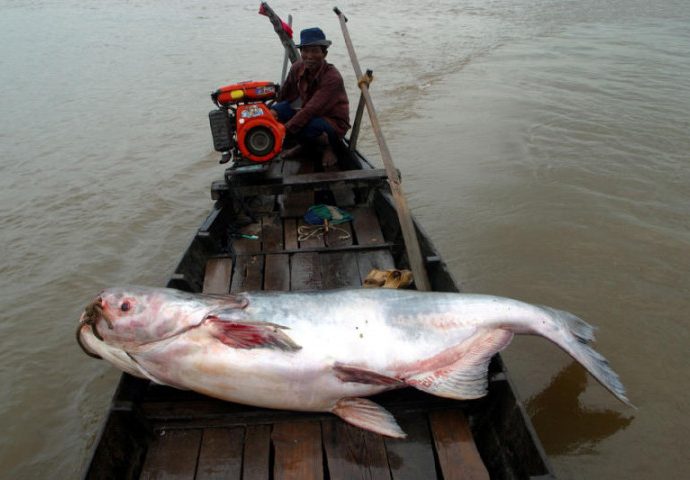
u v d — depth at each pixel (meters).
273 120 4.42
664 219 5.55
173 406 2.73
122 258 5.37
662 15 16.19
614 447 3.23
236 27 15.27
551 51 12.45
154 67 11.56
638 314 4.29
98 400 3.79
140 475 2.46
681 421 3.38
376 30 14.94
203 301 2.68
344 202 5.20
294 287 3.78
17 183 6.82
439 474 2.50
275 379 2.56
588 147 7.25
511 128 8.05
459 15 17.05
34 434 3.55
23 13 17.52
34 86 10.47
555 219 5.64
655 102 8.77
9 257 5.36
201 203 6.37
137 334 2.61
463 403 2.79
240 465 2.50
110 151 7.68
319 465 2.48
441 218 5.78
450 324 2.82
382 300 2.82
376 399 2.79
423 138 7.88
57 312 4.63
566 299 4.49
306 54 5.26
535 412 3.47
